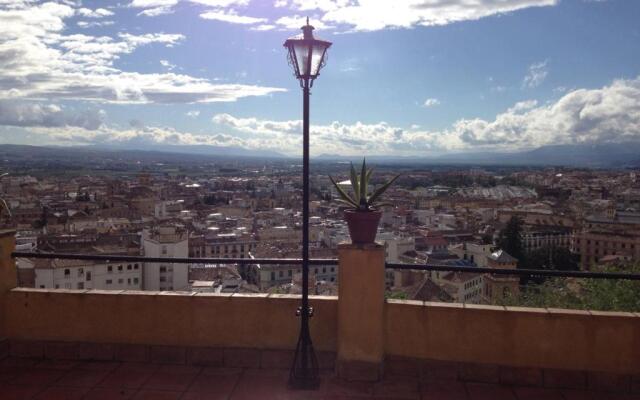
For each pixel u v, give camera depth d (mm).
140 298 4891
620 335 4328
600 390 4348
